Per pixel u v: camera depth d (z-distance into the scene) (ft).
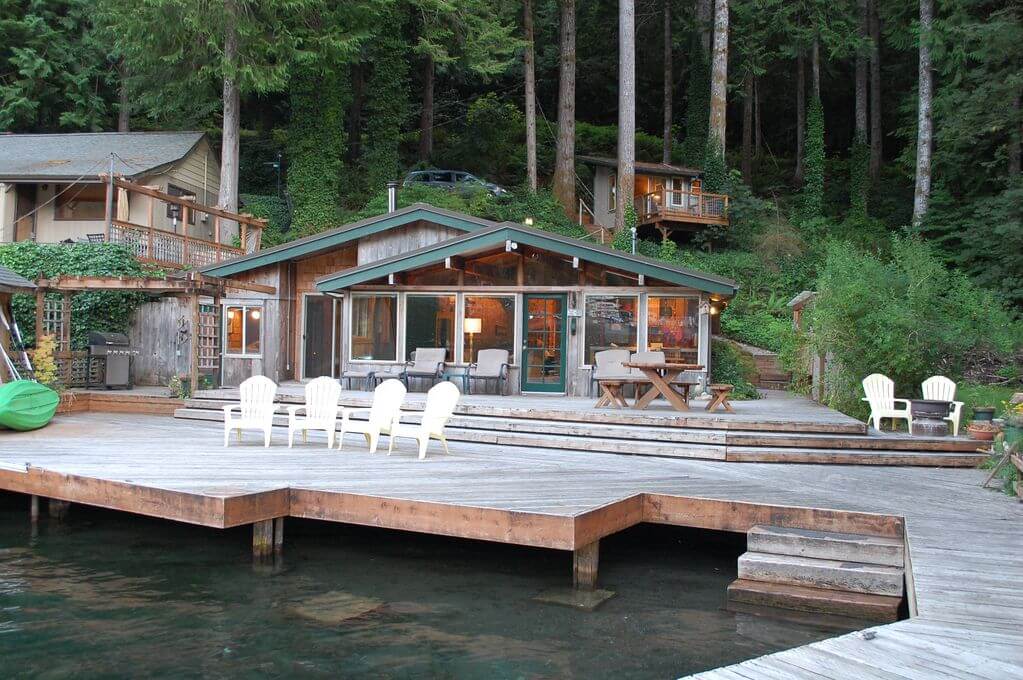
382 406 28.84
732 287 42.70
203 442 30.76
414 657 14.75
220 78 79.20
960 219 79.20
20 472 24.08
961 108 71.20
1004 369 41.19
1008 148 71.41
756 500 20.75
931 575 14.99
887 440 29.53
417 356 47.39
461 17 85.05
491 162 108.17
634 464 27.71
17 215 69.31
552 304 46.39
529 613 17.24
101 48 86.12
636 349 44.88
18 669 13.99
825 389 44.70
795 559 18.34
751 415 34.55
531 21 94.22
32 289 42.42
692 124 110.11
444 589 19.06
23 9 89.04
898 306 37.88
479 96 119.85
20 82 86.07
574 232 91.56
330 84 87.61
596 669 14.15
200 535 24.13
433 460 27.14
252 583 19.38
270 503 20.72
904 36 92.38
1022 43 64.64
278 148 105.40
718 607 17.53
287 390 44.27
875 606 16.31
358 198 94.58
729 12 113.60
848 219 103.35
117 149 75.00
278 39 71.72
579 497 20.35
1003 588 14.26
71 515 26.58
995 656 11.28
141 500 21.07
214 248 67.97
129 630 16.02
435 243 48.93
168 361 52.70
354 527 25.27
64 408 41.47
